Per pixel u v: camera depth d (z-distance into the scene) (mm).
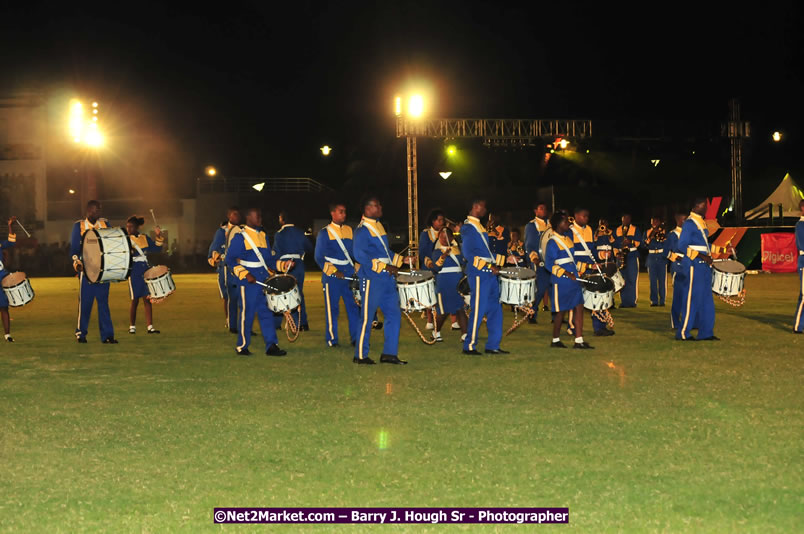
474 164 59406
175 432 7234
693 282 12891
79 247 13961
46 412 8172
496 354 11773
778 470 5883
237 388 9328
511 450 6461
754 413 7664
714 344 12523
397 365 10852
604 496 5363
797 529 4781
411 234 35312
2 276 14531
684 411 7766
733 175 38781
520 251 19797
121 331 16047
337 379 9812
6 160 60594
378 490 5543
